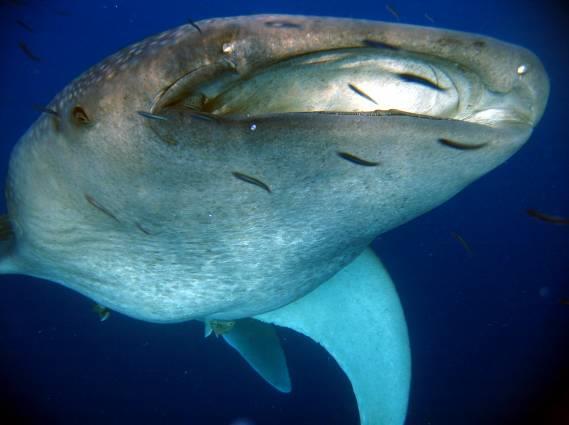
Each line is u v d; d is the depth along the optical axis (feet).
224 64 5.39
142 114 5.22
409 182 6.49
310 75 5.71
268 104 5.86
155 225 7.33
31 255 10.26
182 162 5.84
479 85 6.07
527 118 6.49
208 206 6.71
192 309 9.96
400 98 5.98
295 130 5.28
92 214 7.72
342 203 6.86
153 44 5.80
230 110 5.84
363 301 14.51
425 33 5.37
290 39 5.28
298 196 6.59
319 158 5.75
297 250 8.28
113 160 6.17
